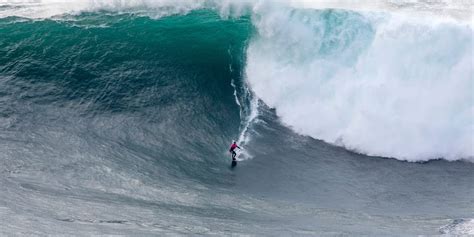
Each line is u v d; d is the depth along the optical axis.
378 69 119.06
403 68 117.81
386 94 116.19
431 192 99.88
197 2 140.62
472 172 107.75
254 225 76.88
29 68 120.62
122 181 92.19
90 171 94.38
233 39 132.75
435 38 118.25
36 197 80.56
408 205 93.81
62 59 124.00
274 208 87.12
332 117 116.88
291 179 101.19
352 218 83.94
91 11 138.25
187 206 84.31
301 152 110.81
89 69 122.56
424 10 133.12
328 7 132.75
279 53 126.69
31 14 135.38
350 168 107.19
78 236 66.19
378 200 95.56
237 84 124.94
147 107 115.94
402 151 111.75
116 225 71.81
